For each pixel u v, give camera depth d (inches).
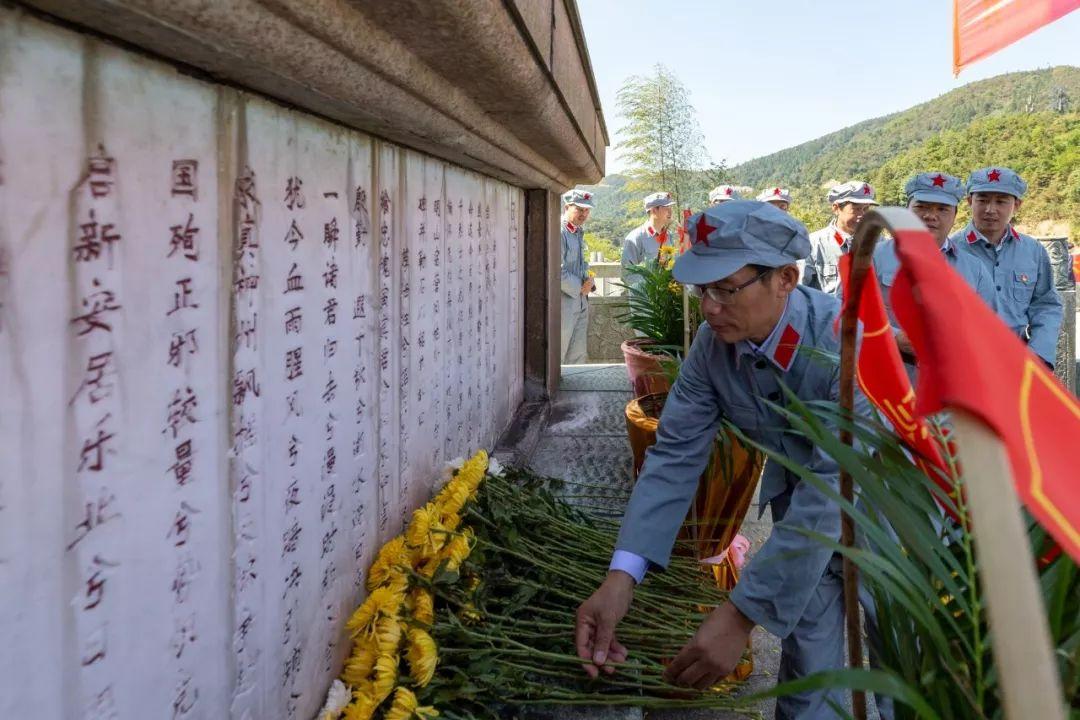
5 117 30.4
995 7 134.0
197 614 45.8
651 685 72.7
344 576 70.8
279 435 56.5
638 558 66.4
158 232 40.8
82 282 35.0
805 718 64.2
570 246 289.9
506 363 157.5
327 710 63.3
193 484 44.9
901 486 33.4
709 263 58.4
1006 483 17.7
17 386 31.5
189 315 44.0
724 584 97.3
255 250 51.8
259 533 53.5
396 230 84.7
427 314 98.0
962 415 18.6
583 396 198.8
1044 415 20.2
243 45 40.9
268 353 54.2
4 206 30.5
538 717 73.3
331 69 51.0
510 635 76.2
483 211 131.9
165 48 39.0
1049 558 33.6
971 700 27.3
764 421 66.3
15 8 30.8
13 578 31.6
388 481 83.6
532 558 83.0
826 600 63.9
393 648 65.4
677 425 69.2
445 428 108.6
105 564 37.2
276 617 56.7
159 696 42.0
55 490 33.8
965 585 36.6
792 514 57.1
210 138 45.9
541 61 82.1
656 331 167.9
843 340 36.0
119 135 37.3
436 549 77.4
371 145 75.9
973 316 20.4
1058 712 16.3
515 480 106.3
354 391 72.4
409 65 61.1
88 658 36.1
